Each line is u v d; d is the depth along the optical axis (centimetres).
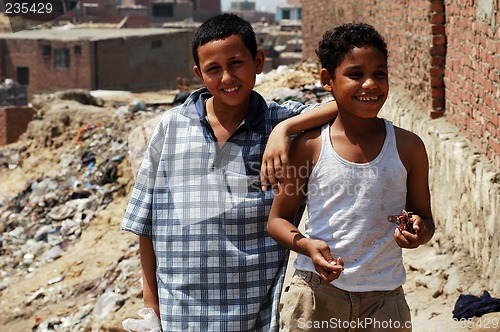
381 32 1016
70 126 1315
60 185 1152
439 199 657
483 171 546
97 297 825
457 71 661
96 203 1073
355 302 305
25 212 1120
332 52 302
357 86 297
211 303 341
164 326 346
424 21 741
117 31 4100
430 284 562
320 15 1772
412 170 310
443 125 687
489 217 530
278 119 349
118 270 841
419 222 291
